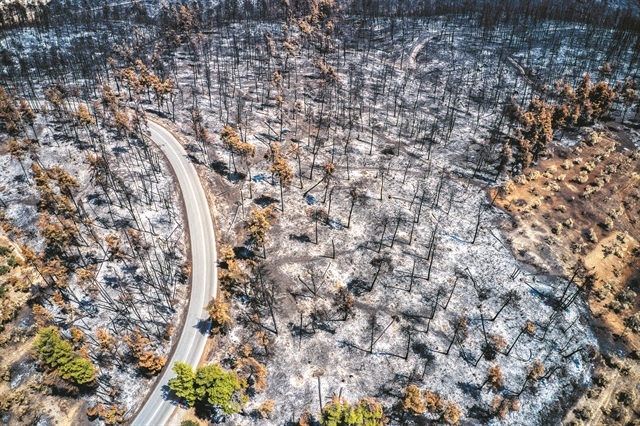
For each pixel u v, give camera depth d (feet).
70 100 530.68
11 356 262.67
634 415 251.19
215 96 561.02
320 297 304.09
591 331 295.48
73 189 379.96
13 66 654.53
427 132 508.12
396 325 288.30
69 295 294.66
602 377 266.98
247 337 276.62
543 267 336.90
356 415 217.15
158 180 402.52
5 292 295.07
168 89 507.30
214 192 393.91
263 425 232.53
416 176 427.33
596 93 492.54
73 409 237.45
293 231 355.77
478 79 646.33
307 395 247.09
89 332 272.92
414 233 359.05
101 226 347.36
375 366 264.11
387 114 546.67
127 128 442.91
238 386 232.12
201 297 301.22
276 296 303.48
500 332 288.71
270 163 428.15
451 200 396.16
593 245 358.84
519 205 393.29
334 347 273.33
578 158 446.19
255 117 514.68
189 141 460.55
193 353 266.98
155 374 255.91
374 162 447.01
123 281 306.96
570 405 255.50
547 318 299.79
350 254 338.34
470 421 241.96
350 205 385.09
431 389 253.44
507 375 265.54
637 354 280.31
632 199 401.90
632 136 485.15
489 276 326.85
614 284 327.88
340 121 519.60
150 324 280.92
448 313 298.15
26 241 336.70
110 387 247.29
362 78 642.63
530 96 584.81
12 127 413.18
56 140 444.14
